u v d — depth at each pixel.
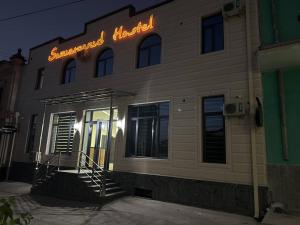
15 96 16.75
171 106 9.56
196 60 9.30
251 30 8.21
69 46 14.44
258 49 6.95
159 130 9.91
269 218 6.09
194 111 8.95
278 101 7.52
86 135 12.55
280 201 6.95
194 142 8.70
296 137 7.12
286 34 7.75
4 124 15.85
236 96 8.09
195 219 6.65
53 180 10.13
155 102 10.20
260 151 7.34
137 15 11.62
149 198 9.28
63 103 13.29
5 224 2.16
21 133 15.61
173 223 6.29
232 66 8.41
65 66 14.58
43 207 8.05
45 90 14.99
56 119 14.14
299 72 7.45
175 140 9.16
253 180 7.22
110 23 12.68
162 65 10.22
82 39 13.85
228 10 8.61
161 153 9.65
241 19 8.55
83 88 12.94
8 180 14.86
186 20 9.95
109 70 12.36
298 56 6.96
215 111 8.64
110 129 10.35
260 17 8.19
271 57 7.04
